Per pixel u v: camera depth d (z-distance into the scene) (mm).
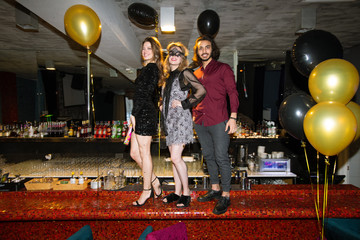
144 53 1938
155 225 2004
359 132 1997
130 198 2113
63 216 1849
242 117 5594
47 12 2395
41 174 3840
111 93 10578
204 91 1819
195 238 2014
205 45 1939
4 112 6715
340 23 3453
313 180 3912
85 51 4746
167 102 1894
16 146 4391
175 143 1869
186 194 1944
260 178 4141
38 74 6730
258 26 3543
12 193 2143
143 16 2697
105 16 2547
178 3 2777
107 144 4348
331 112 1625
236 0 2684
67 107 7039
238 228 2014
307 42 1979
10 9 2873
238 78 5625
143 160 1932
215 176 2082
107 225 2012
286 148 4602
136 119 1901
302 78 5070
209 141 2041
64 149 4383
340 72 1654
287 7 2885
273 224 2023
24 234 2039
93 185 2400
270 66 5629
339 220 1938
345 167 4582
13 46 4516
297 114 2016
